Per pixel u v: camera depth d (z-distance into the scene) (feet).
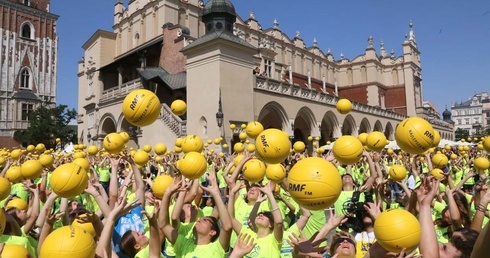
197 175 14.61
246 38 134.10
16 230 15.02
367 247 15.29
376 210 13.93
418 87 187.21
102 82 128.57
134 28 127.44
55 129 152.25
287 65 142.31
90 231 13.29
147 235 17.39
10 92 179.01
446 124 214.28
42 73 192.34
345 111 23.26
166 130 85.35
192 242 14.70
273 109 93.04
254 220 16.47
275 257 14.26
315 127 104.01
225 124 77.41
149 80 95.71
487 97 453.99
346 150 16.67
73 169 12.06
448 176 20.27
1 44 177.58
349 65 181.98
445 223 17.10
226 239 14.35
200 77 82.12
